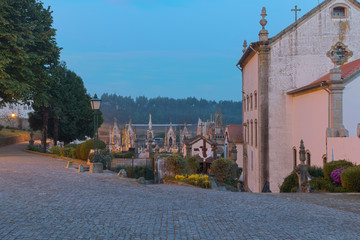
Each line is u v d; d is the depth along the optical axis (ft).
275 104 93.86
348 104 72.79
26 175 52.60
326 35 93.81
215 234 24.70
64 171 63.16
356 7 93.56
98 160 67.67
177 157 73.26
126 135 408.05
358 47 93.71
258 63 94.89
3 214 27.37
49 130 193.26
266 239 23.82
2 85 95.40
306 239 24.12
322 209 36.45
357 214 34.47
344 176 53.62
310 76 93.56
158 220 28.32
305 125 85.56
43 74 108.88
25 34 99.04
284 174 93.25
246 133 120.47
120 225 26.17
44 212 28.91
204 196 42.42
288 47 94.02
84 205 32.81
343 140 66.23
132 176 73.67
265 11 94.32
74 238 22.29
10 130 250.78
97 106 70.64
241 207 35.65
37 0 114.93
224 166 92.68
